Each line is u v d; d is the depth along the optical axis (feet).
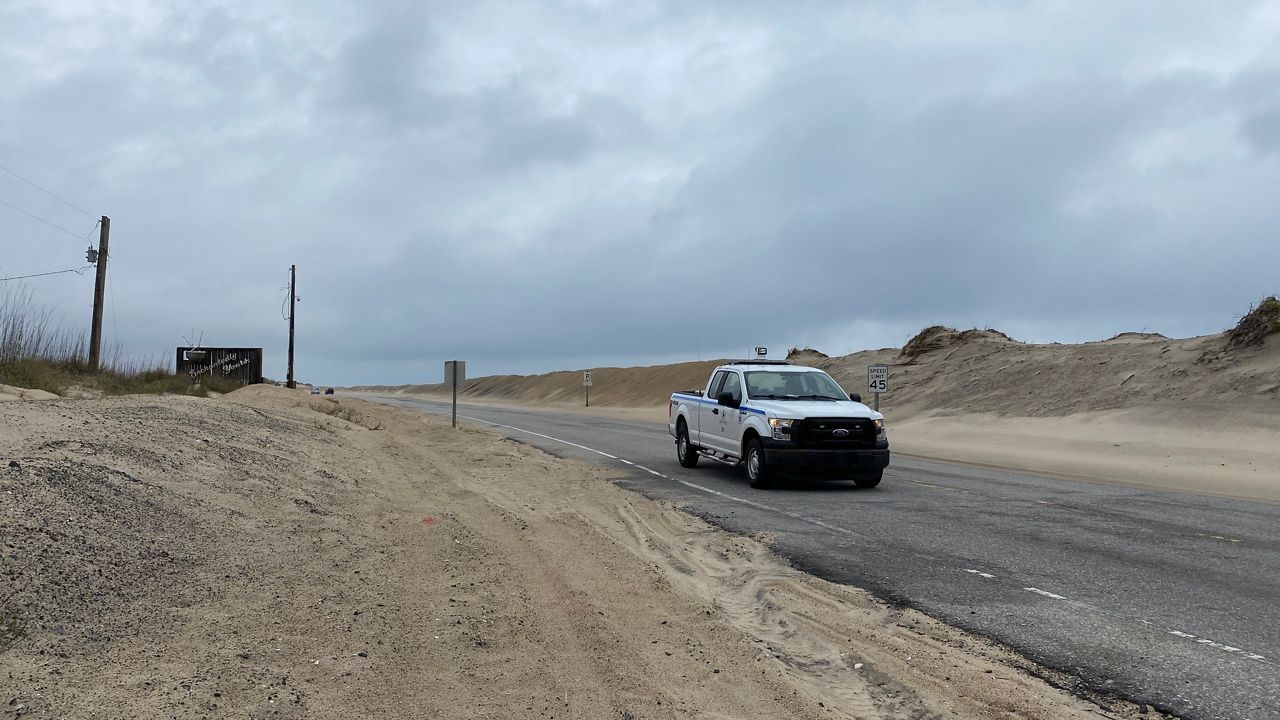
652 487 44.88
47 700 11.33
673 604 20.33
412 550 23.56
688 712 13.66
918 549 28.40
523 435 86.58
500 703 13.37
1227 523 33.86
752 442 45.09
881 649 17.89
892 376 137.39
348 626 16.17
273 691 12.73
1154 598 22.03
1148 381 90.63
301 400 84.17
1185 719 14.35
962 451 74.84
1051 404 96.07
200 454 29.01
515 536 27.37
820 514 35.96
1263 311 87.61
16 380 50.37
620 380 247.50
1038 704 14.90
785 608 20.95
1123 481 51.34
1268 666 16.87
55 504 18.67
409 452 53.67
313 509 26.58
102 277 89.40
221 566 18.65
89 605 14.75
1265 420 71.26
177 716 11.41
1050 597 22.13
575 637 16.96
